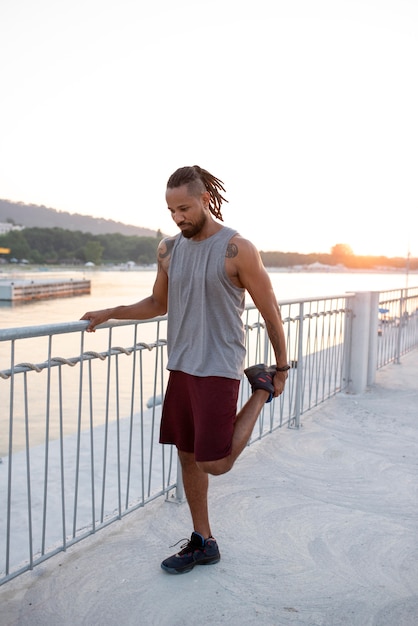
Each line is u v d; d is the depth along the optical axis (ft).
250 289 7.59
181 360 7.96
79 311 208.54
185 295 7.76
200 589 8.24
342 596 8.13
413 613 7.75
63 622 7.45
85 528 10.37
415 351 31.55
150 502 11.38
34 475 16.97
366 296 20.62
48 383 8.61
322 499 11.55
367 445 15.01
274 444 14.97
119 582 8.41
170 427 8.43
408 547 9.62
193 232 7.48
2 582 8.14
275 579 8.56
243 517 10.68
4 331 7.45
